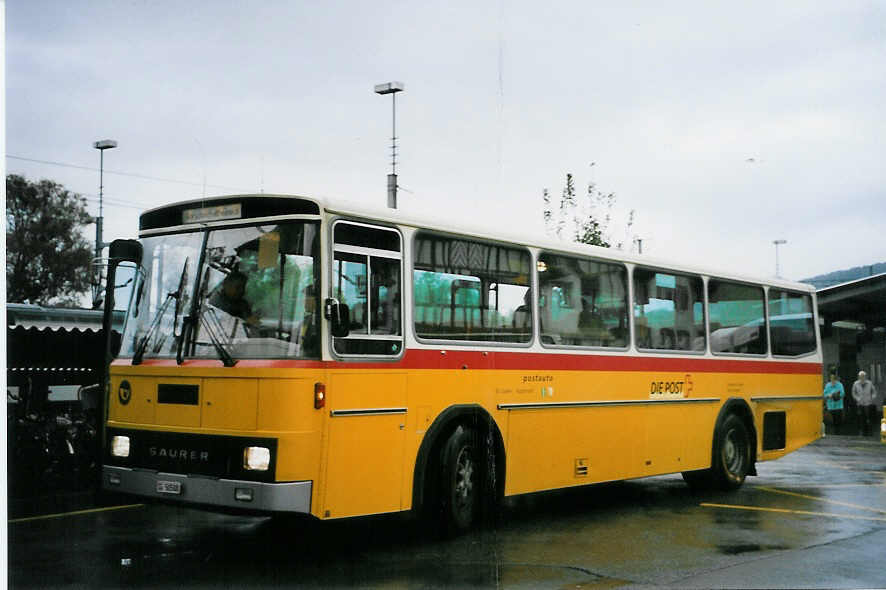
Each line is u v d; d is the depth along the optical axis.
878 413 24.97
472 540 8.69
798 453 19.50
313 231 7.48
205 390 7.47
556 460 9.88
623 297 11.08
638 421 11.11
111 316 8.37
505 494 9.19
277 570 7.32
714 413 12.47
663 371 11.56
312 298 7.40
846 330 29.62
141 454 7.84
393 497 7.95
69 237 35.41
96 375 12.22
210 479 7.31
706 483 12.97
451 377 8.59
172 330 7.93
